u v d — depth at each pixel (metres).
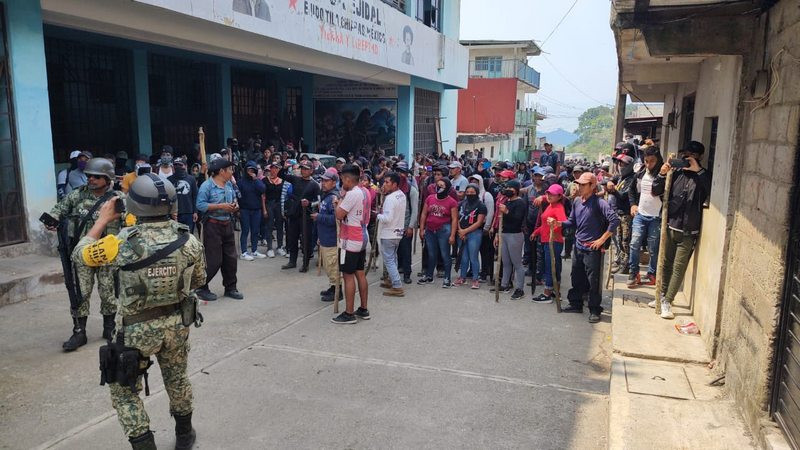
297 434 4.11
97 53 12.76
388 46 16.19
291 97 20.67
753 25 4.57
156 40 10.43
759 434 3.63
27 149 7.73
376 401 4.64
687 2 4.31
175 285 3.44
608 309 7.41
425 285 8.59
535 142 52.84
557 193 7.43
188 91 15.42
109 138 13.17
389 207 7.68
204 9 9.20
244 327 6.38
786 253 3.44
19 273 7.11
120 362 3.28
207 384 4.89
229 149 13.28
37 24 7.76
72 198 5.45
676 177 6.15
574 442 4.09
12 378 4.92
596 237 6.80
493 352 5.79
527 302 7.72
